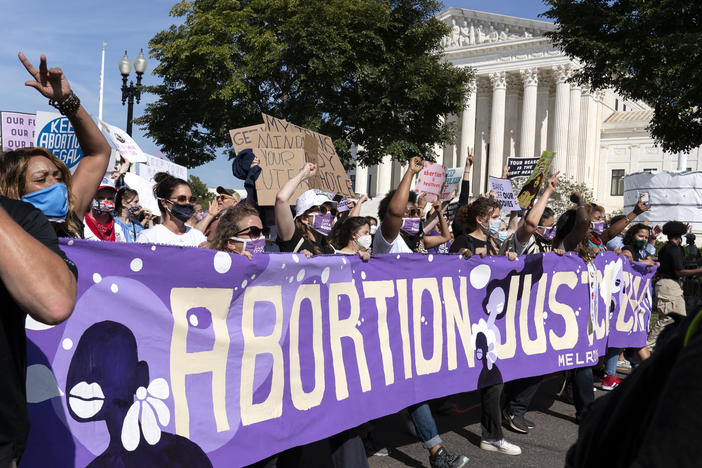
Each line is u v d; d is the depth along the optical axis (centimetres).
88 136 266
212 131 2027
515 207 739
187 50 1845
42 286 127
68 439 229
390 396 381
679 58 1252
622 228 780
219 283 286
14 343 150
